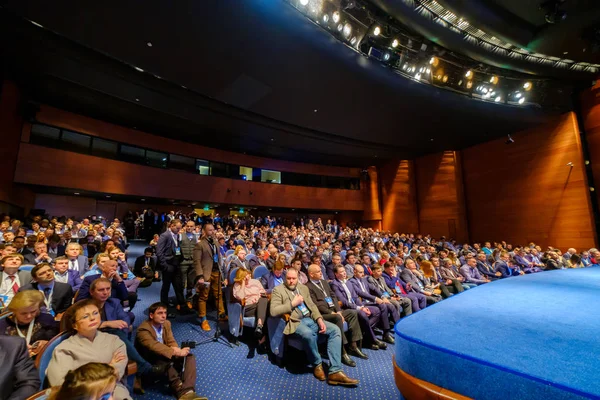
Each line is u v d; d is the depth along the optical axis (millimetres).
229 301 3598
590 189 10367
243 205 14961
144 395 2434
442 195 14289
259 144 13828
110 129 11195
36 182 9328
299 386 2674
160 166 12594
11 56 7184
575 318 1817
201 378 2736
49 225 7457
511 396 1107
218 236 8539
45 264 2752
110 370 1235
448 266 6035
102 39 6641
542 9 7098
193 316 4293
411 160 15797
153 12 5996
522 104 10594
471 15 7012
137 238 12047
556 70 9414
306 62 7742
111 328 2277
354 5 6824
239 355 3238
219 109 10055
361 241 11047
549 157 11180
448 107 10148
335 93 9234
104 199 12500
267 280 4160
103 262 3156
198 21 6293
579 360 1184
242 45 7074
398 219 15898
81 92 9070
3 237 5480
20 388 1569
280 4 6180
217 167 14484
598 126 10305
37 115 9484
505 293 2732
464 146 14000
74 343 1811
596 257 7824
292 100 9641
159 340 2562
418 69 8680
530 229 11484
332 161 16938
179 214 12547
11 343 1650
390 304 3977
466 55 8375
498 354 1259
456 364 1279
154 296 5211
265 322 3367
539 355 1244
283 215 17609
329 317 3244
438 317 1873
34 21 6066
